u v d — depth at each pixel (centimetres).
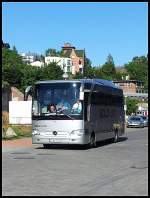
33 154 2381
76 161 2022
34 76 8425
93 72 12788
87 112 2720
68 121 2641
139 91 15738
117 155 2344
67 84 2664
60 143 2650
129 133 5134
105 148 2844
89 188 1270
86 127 2700
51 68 8912
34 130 2689
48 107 2670
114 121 3350
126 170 1697
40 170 1678
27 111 5025
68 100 2656
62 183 1361
